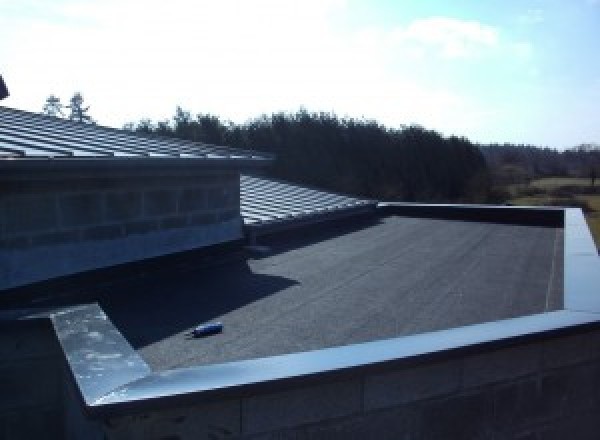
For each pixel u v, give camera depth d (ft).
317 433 9.64
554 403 12.64
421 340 10.97
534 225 33.47
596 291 14.80
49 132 20.45
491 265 21.89
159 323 14.35
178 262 20.17
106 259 17.40
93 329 11.16
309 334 13.57
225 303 16.25
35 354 12.03
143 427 8.29
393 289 18.12
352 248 25.57
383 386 10.19
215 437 8.79
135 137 23.82
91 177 16.47
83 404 7.97
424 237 28.84
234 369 9.27
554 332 11.84
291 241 27.35
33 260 15.28
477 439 11.50
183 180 20.15
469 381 11.21
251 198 29.04
